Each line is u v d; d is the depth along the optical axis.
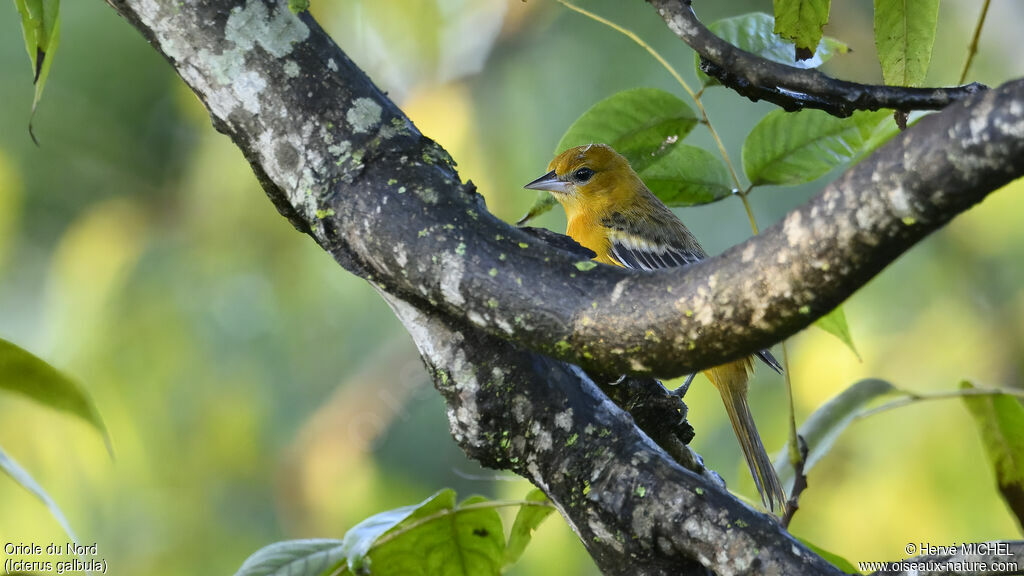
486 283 3.66
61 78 13.53
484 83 12.42
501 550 5.03
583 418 4.13
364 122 4.07
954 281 11.25
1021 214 11.27
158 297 12.65
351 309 13.52
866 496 9.84
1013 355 10.80
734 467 10.67
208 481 12.63
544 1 12.41
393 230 3.86
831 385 10.70
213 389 12.66
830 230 2.95
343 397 13.30
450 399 4.18
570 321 3.51
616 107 5.39
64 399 4.85
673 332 3.31
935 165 2.76
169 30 4.17
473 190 3.93
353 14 12.27
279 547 4.89
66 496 11.59
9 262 13.25
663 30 12.05
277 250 12.88
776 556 3.79
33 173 13.31
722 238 12.10
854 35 13.20
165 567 12.14
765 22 5.36
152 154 13.67
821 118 5.44
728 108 11.86
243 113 4.14
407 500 13.33
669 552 3.96
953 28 12.37
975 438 9.81
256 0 4.16
